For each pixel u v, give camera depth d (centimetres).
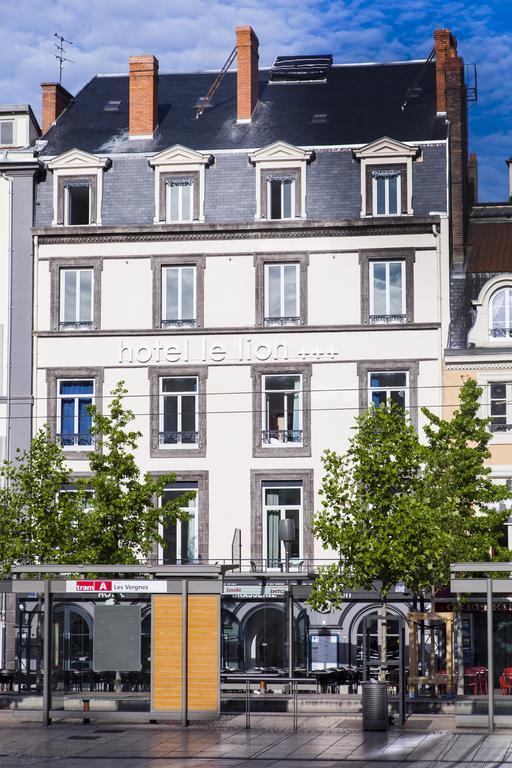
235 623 4556
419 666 4334
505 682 3950
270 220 4706
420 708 3659
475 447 4247
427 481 4003
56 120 5134
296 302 4703
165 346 4722
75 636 4228
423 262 4638
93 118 5112
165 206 4791
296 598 4453
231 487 4634
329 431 4625
